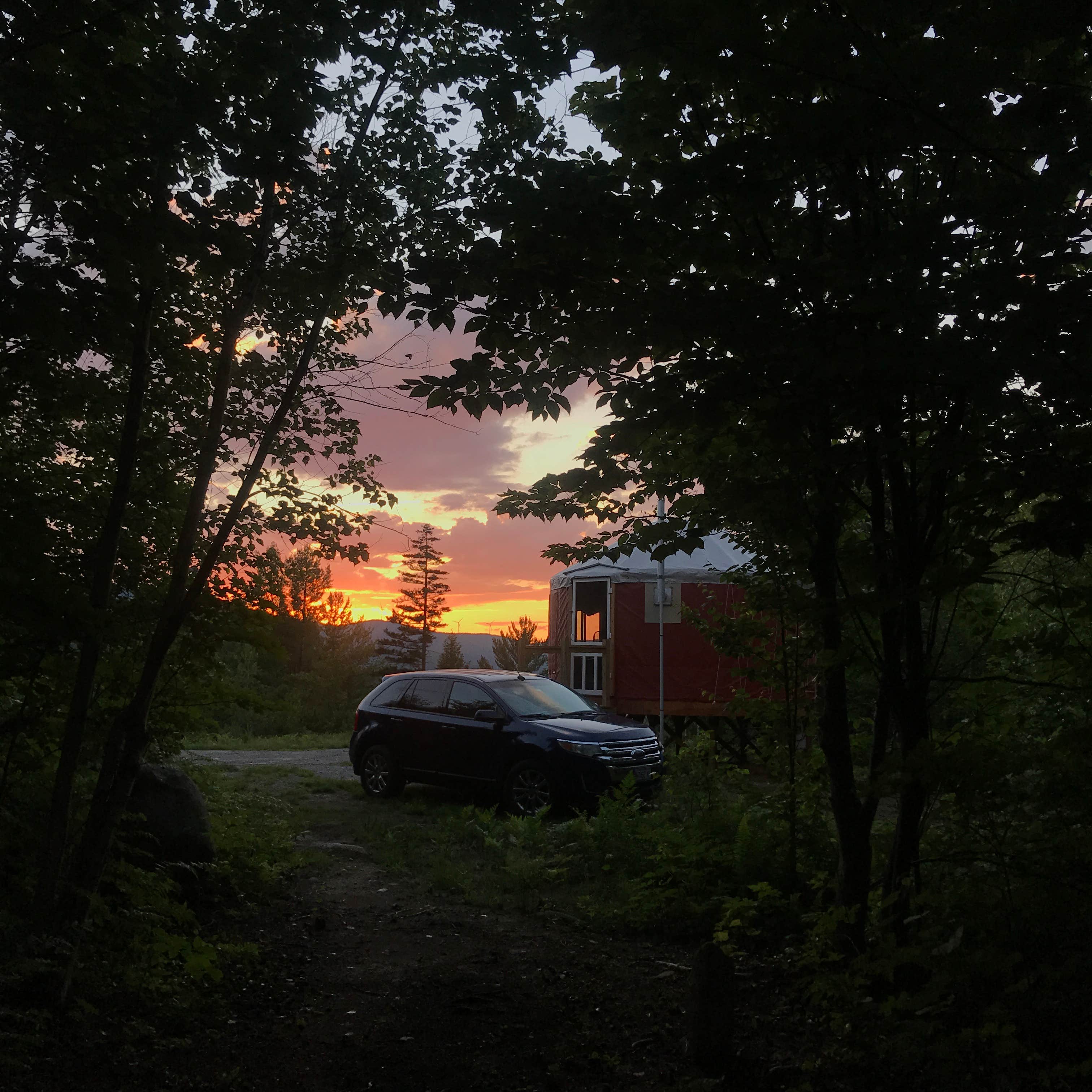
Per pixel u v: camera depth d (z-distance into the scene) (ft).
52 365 14.24
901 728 14.11
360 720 39.17
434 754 36.29
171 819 20.53
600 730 33.86
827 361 10.52
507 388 14.25
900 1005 11.76
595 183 12.61
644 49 11.62
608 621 50.96
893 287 10.28
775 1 11.05
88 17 12.07
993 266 10.15
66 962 14.14
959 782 11.45
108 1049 13.15
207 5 14.23
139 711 15.38
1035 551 11.68
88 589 15.49
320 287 15.02
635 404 13.03
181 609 15.79
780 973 17.19
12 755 16.08
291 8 13.82
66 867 16.31
